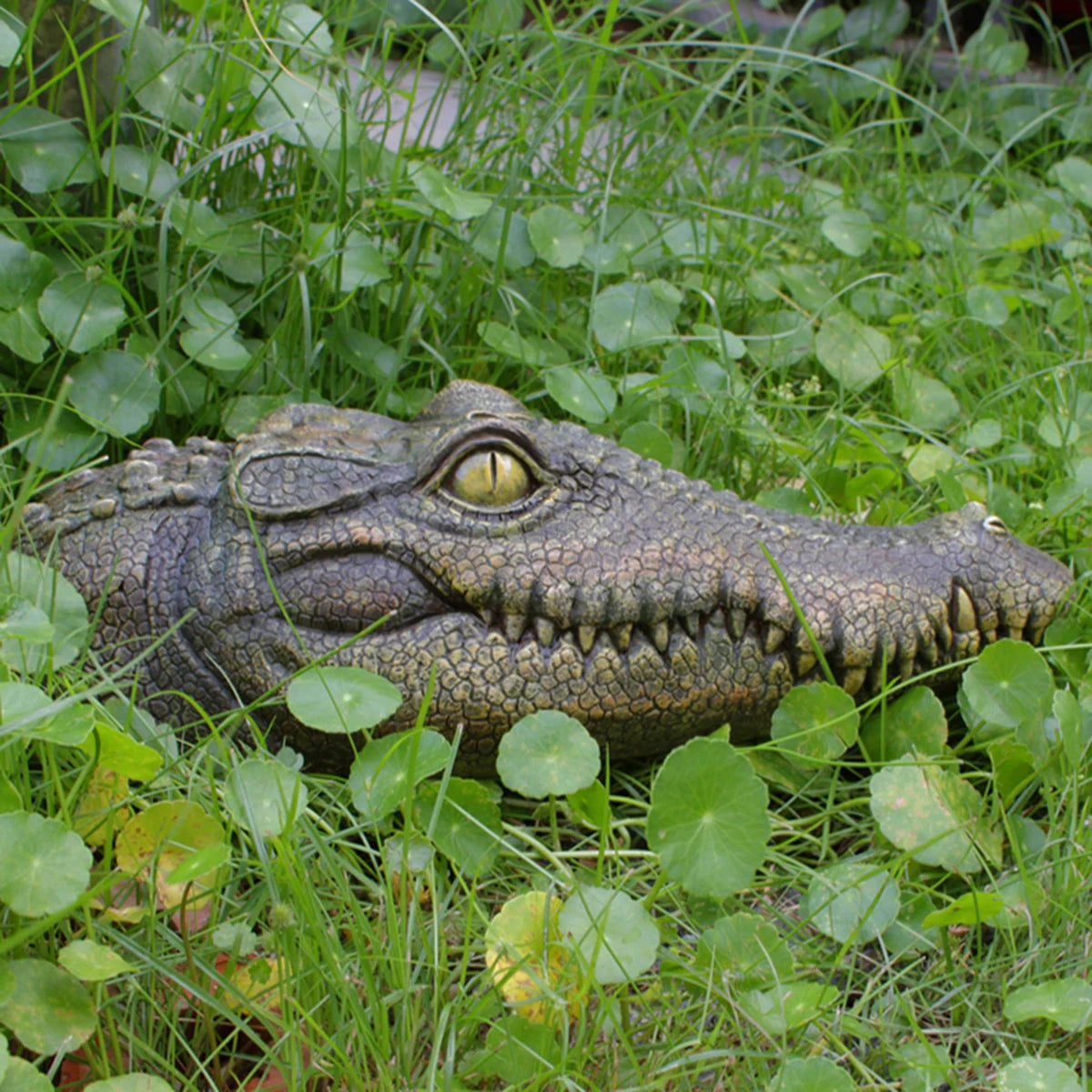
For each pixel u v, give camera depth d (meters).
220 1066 1.22
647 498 1.32
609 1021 1.23
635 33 1.71
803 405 1.58
